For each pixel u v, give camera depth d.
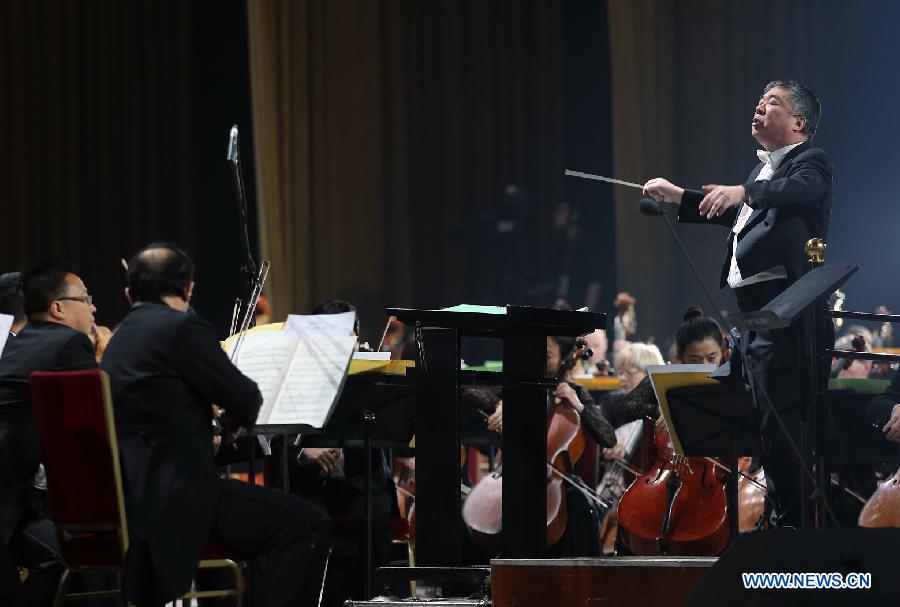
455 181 25.80
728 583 6.19
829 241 25.06
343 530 11.03
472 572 7.91
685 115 25.28
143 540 7.62
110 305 23.95
